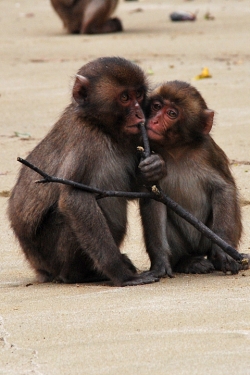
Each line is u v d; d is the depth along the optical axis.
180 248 13.12
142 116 12.33
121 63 12.45
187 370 8.14
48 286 12.55
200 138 12.75
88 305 10.62
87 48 34.16
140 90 12.47
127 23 43.00
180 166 12.81
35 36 39.22
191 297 10.74
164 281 12.14
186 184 12.86
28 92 25.78
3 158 19.42
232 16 43.38
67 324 9.74
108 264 12.09
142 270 13.30
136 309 10.23
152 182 12.26
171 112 12.47
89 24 38.91
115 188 12.66
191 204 12.97
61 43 36.16
